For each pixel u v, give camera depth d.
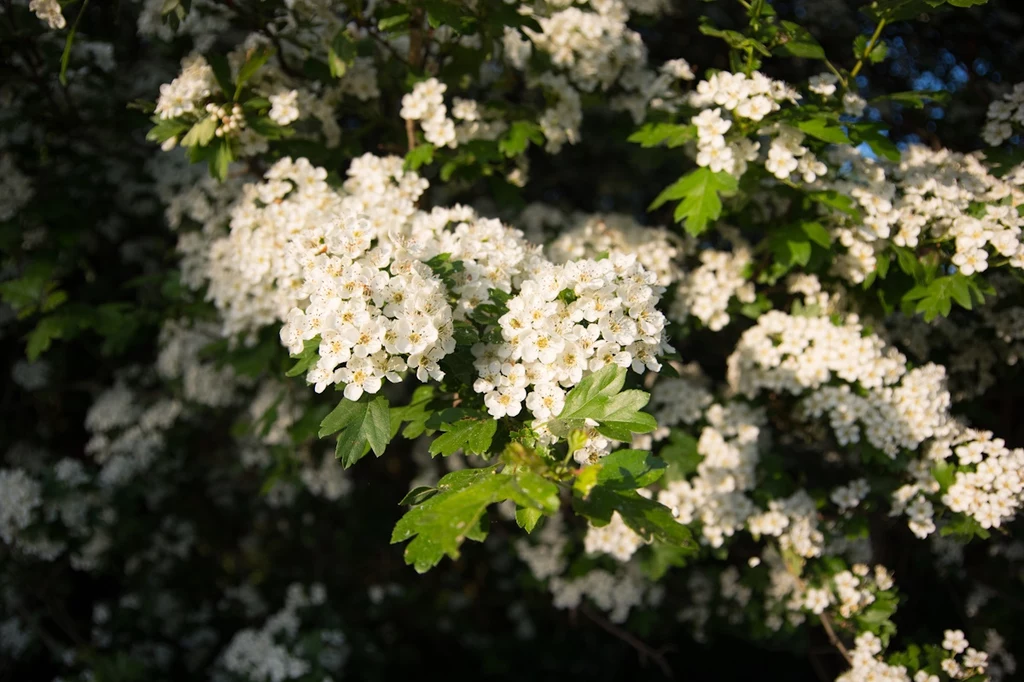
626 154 5.00
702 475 3.39
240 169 3.92
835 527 3.42
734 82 2.81
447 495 1.90
